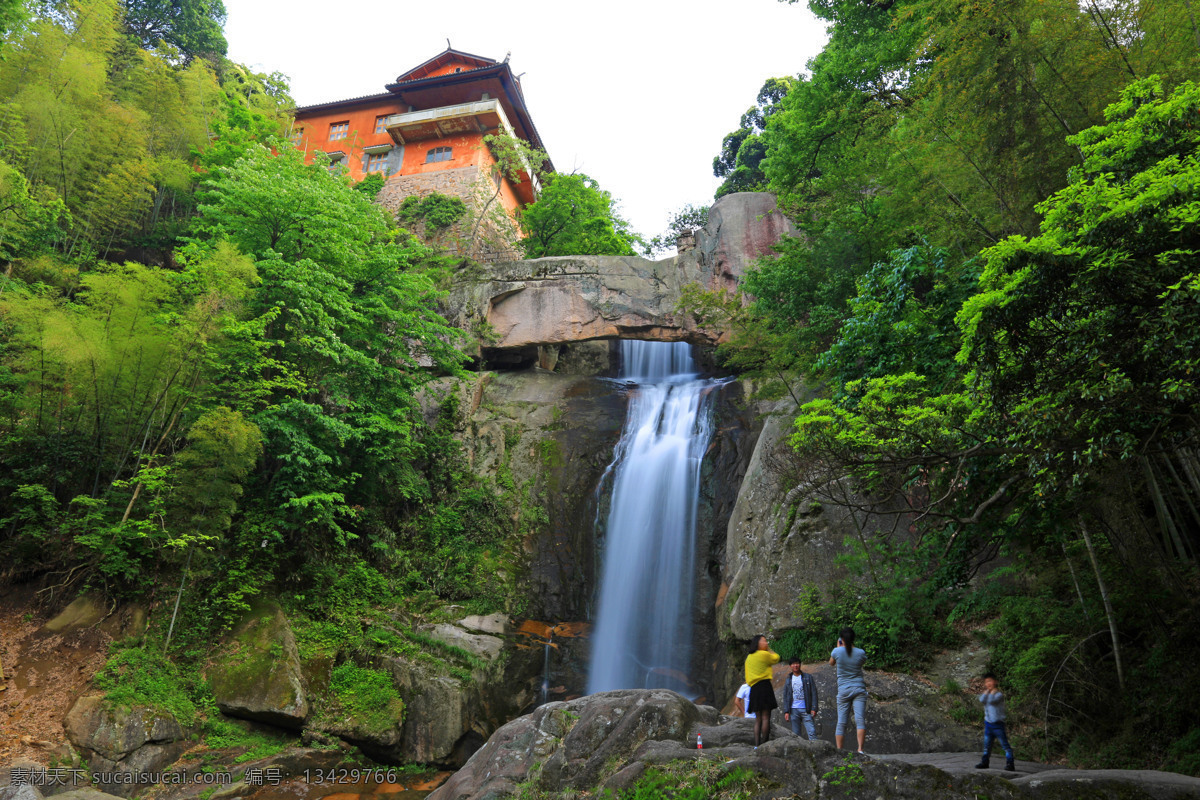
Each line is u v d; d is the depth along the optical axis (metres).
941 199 16.33
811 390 21.31
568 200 40.72
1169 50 11.09
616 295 31.67
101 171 27.77
